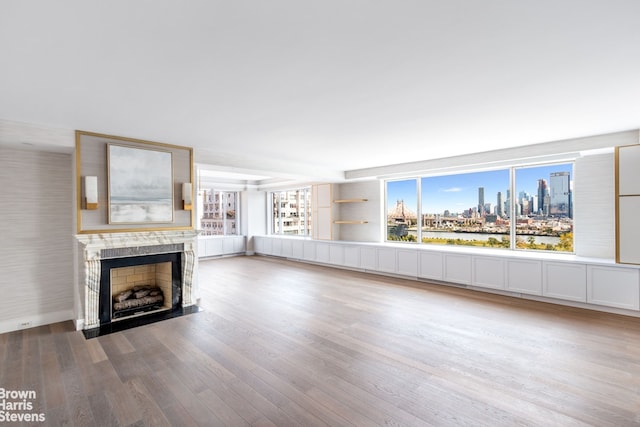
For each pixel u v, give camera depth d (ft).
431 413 7.10
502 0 4.87
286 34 5.82
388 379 8.55
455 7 5.04
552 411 7.13
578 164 15.85
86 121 11.27
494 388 8.08
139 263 14.05
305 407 7.36
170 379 8.63
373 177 23.53
